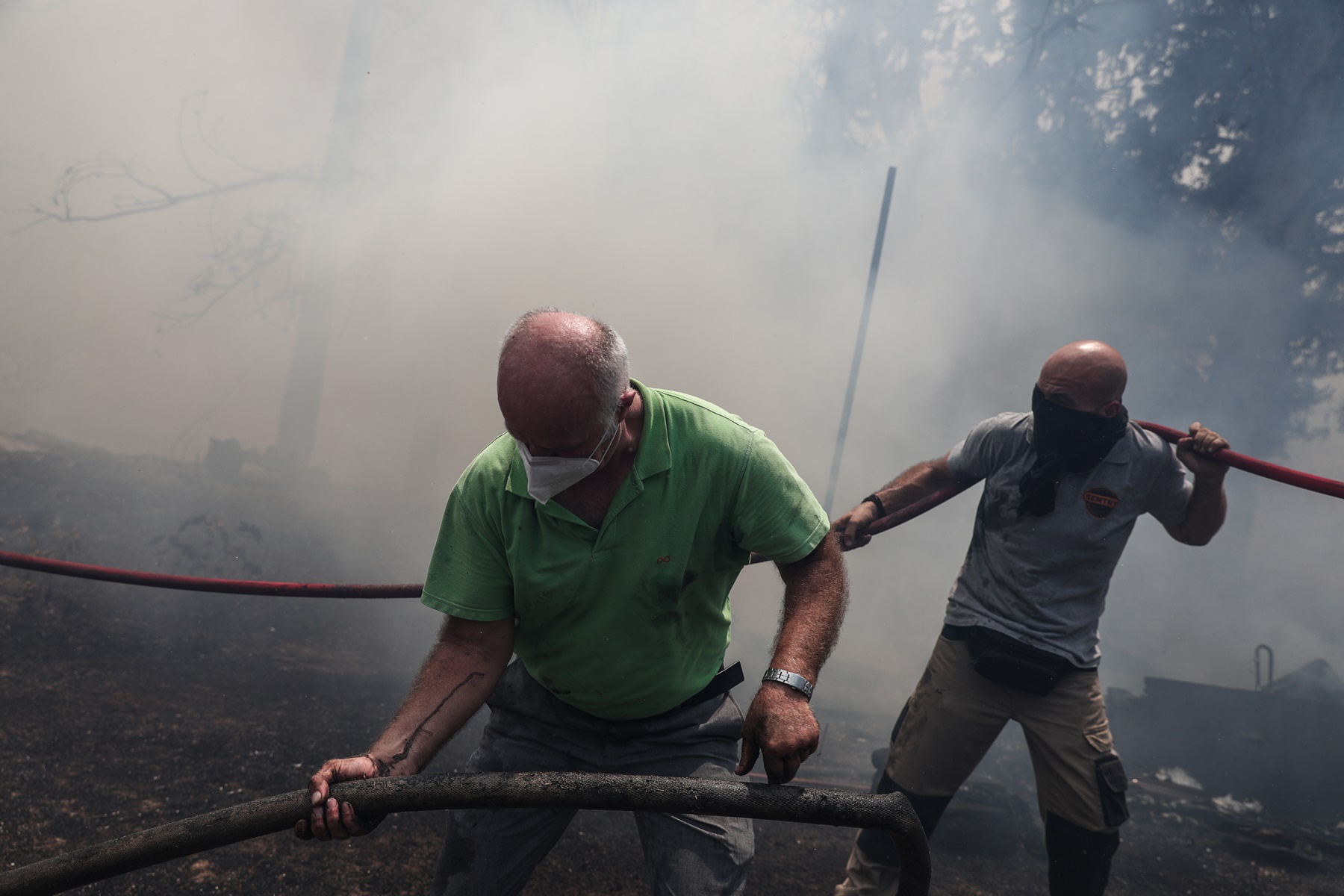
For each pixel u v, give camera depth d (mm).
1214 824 4828
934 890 3549
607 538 1719
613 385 1514
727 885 1838
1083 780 2719
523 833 1938
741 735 2035
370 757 1603
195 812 3338
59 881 1424
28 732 3824
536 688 2035
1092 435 2734
